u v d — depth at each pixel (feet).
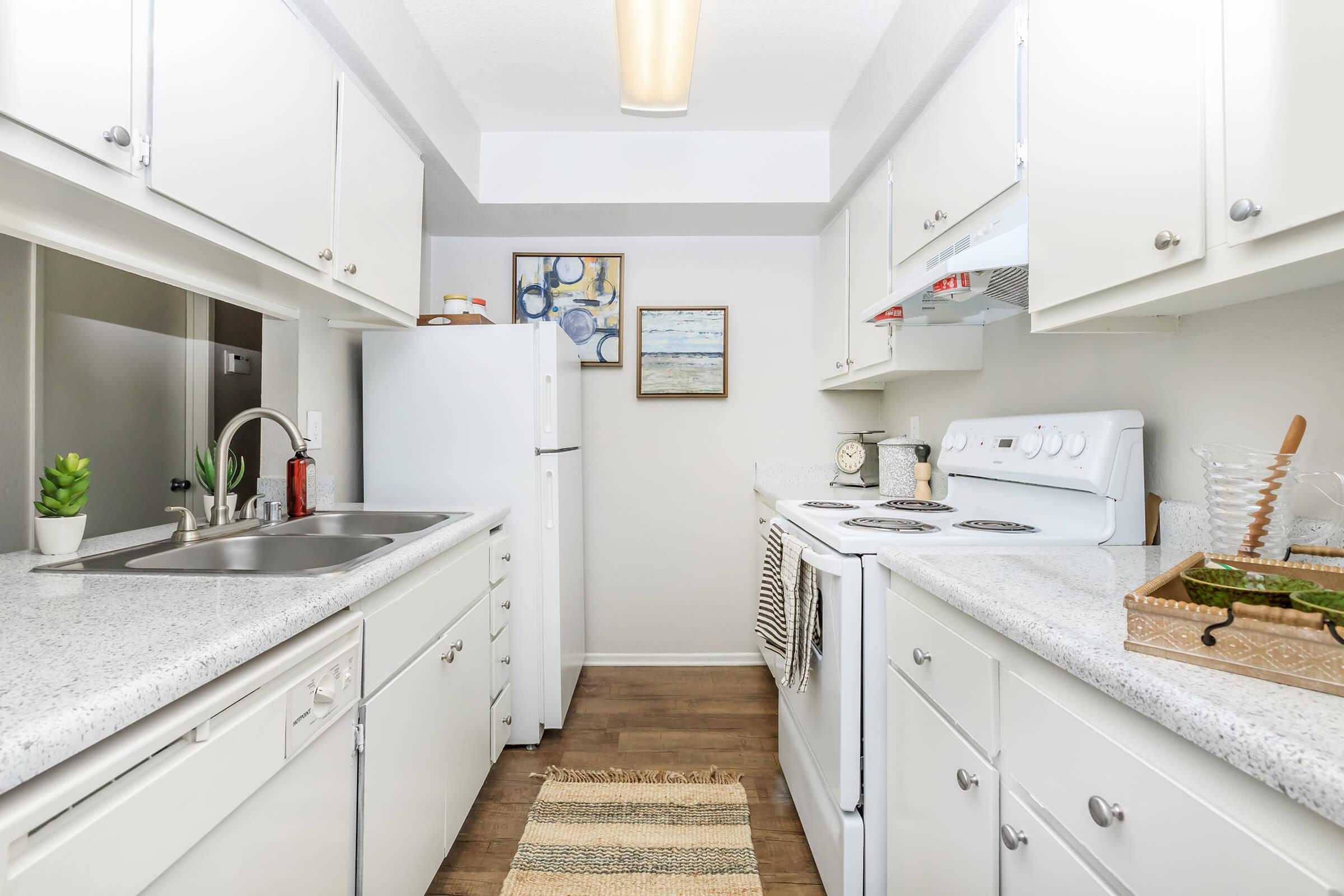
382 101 5.59
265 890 2.56
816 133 8.32
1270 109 2.37
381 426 6.81
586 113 7.73
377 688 3.62
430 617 4.39
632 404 9.55
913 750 3.63
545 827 5.50
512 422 6.86
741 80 7.07
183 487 4.89
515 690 6.89
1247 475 3.06
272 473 5.66
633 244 9.55
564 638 7.34
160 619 2.56
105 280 4.25
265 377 5.60
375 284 5.38
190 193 3.19
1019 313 5.98
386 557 3.79
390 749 3.73
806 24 6.09
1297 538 3.17
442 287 9.50
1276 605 2.00
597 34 6.17
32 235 3.15
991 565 3.46
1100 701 2.11
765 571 5.79
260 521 5.05
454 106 7.11
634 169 8.26
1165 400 4.20
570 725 7.49
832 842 4.45
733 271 9.59
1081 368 5.08
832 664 4.43
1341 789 1.30
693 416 9.58
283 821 2.69
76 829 1.70
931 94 5.54
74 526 3.76
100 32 2.66
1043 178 3.82
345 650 3.22
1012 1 4.25
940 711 3.31
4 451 3.72
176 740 2.08
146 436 4.59
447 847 4.73
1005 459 5.32
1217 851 1.63
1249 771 1.51
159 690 1.95
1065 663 2.18
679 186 8.27
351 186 4.92
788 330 9.61
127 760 1.84
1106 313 3.40
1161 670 1.91
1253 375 3.54
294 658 2.71
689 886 4.79
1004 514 5.35
